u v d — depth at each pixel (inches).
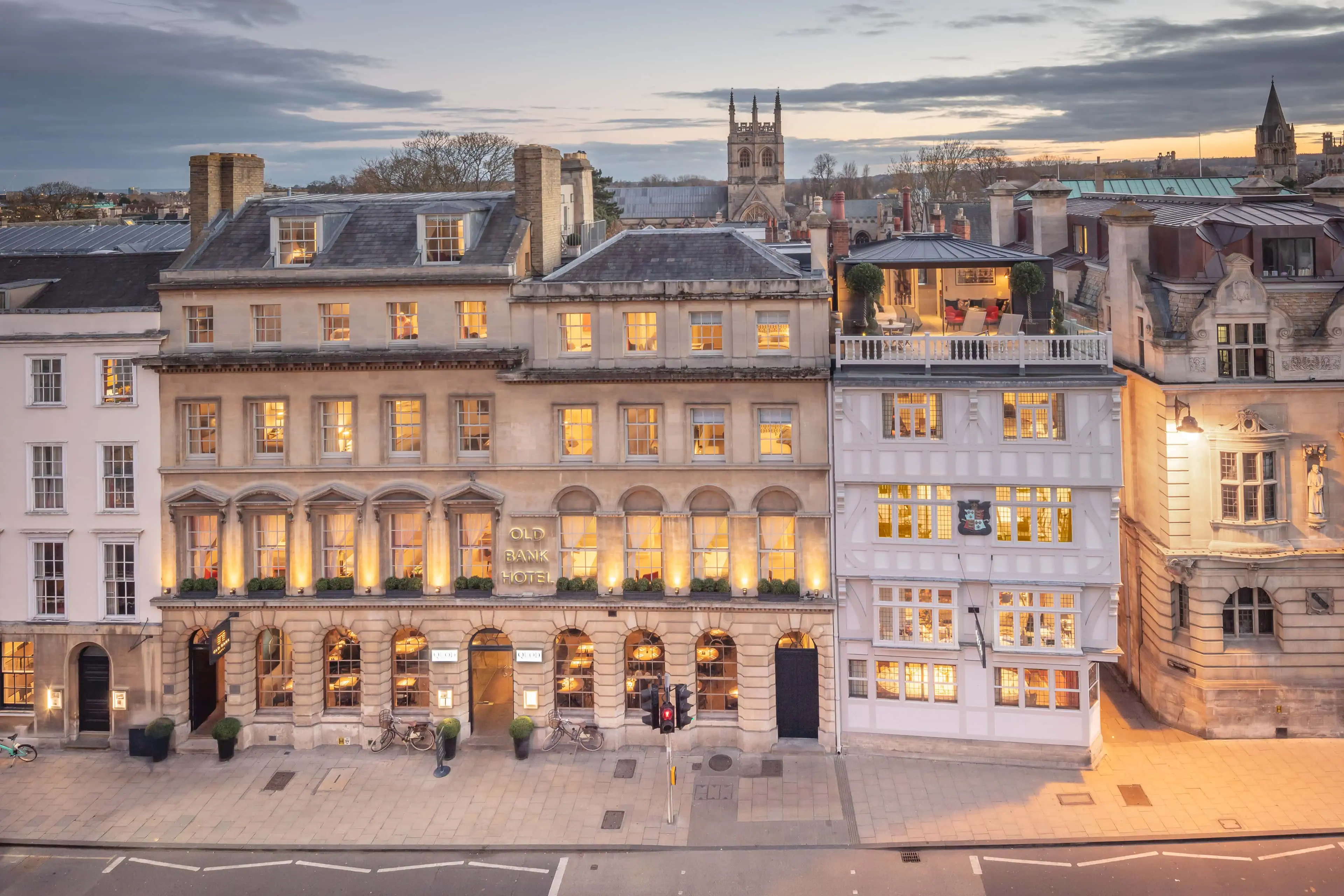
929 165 7076.8
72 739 1675.7
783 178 7588.6
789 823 1402.6
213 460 1659.7
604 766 1579.7
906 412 1533.0
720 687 1649.9
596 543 1628.9
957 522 1528.1
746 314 1583.4
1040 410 1497.3
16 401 1668.3
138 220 3203.7
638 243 1676.9
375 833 1401.3
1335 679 1573.6
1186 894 1218.6
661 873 1298.0
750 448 1585.9
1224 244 1620.3
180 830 1416.1
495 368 1611.7
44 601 1684.3
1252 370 1549.0
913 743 1576.0
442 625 1640.0
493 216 1711.4
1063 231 2285.9
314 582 1647.4
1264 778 1472.7
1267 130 4827.8
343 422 1652.3
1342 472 1542.8
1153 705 1685.5
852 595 1576.0
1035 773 1520.7
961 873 1279.5
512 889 1269.7
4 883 1298.0
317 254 1670.8
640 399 1599.4
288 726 1663.4
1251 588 1603.1
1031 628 1530.5
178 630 1651.1
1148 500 1664.6
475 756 1616.6
